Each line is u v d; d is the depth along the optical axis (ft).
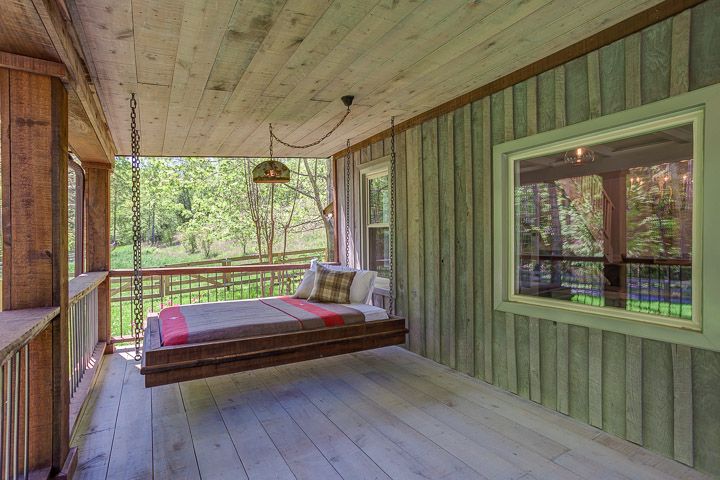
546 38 8.30
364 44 8.13
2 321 5.41
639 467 7.15
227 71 9.19
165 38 7.50
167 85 9.86
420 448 7.88
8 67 6.26
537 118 9.59
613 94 8.04
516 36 8.12
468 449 7.82
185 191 44.93
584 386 8.80
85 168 14.67
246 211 40.73
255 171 13.74
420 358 13.65
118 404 10.15
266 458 7.57
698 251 6.98
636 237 8.02
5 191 6.31
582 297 9.05
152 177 39.58
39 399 6.48
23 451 6.22
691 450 7.06
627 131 7.95
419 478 6.91
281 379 11.85
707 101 6.69
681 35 6.99
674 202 7.39
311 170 41.34
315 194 37.32
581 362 8.86
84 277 12.65
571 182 9.20
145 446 8.05
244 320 10.57
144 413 9.61
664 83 7.25
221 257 49.01
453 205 12.24
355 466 7.29
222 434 8.53
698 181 6.95
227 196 40.06
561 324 9.27
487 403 9.93
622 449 7.74
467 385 11.13
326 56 8.62
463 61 9.25
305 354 10.41
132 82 9.60
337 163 19.49
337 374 12.20
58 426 6.61
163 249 51.88
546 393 9.63
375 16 7.06
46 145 6.53
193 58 8.42
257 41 7.80
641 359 7.78
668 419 7.38
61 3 5.97
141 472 7.13
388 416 9.29
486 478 6.89
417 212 13.82
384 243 16.25
